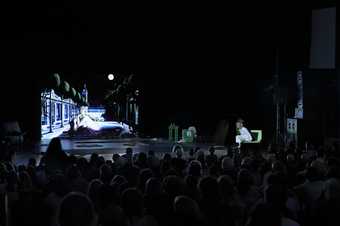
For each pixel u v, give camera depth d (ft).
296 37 63.67
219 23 68.59
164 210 12.78
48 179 22.58
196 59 71.82
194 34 69.31
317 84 59.98
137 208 12.42
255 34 68.44
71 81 94.63
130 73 72.43
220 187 15.61
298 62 63.72
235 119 74.54
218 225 13.70
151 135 78.89
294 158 27.53
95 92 131.95
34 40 65.00
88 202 9.16
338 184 15.40
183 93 76.54
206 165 26.55
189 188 15.70
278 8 64.85
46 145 65.62
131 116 101.50
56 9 63.31
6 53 65.16
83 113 126.41
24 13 62.18
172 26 68.54
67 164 28.50
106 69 70.69
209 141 72.90
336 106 59.31
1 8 60.95
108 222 11.35
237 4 67.15
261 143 63.05
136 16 67.15
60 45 66.74
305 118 59.26
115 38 68.18
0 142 51.70
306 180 18.74
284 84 65.77
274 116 70.74
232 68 72.43
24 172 20.31
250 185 16.37
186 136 71.77
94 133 84.94
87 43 67.67
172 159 24.64
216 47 70.49
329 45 54.85
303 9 61.98
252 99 74.33
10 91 69.51
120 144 67.87
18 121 70.64
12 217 11.64
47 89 80.12
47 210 11.83
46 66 68.33
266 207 10.29
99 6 65.36
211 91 75.77
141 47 69.67
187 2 67.21
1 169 24.20
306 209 15.80
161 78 75.36
